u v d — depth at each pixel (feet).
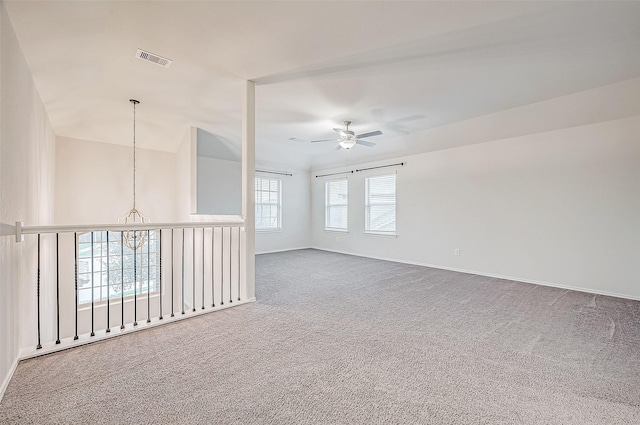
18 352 6.46
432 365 6.38
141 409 4.91
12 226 6.11
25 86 7.77
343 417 4.76
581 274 12.59
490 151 15.33
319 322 8.78
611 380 5.87
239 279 10.94
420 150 18.16
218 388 5.50
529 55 8.67
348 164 23.11
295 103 12.55
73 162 15.99
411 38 7.82
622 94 10.73
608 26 7.25
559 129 13.08
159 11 6.65
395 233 19.85
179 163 18.62
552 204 13.37
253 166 10.70
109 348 7.02
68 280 15.78
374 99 12.02
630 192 11.46
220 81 10.45
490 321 8.97
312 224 26.66
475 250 15.90
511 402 5.17
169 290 19.03
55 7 6.24
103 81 10.43
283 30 7.44
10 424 4.54
